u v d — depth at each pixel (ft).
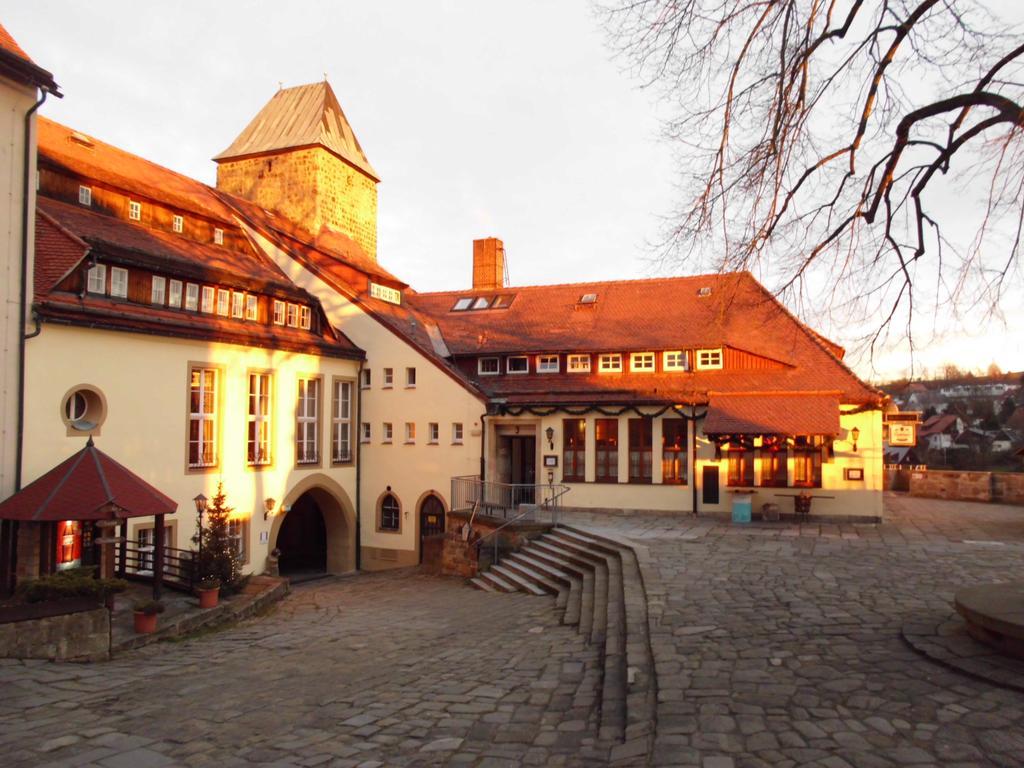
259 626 49.88
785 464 73.82
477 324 99.76
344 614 54.75
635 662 29.22
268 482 73.72
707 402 75.46
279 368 75.77
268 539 73.67
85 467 47.29
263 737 25.88
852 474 71.10
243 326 73.10
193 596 52.60
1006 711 21.95
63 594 38.81
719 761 20.02
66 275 54.34
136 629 43.83
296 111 115.55
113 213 69.46
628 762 20.83
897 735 20.92
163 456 61.46
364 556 87.20
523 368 89.30
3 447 48.37
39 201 62.18
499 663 35.04
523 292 105.91
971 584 40.60
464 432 82.69
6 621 36.27
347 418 87.04
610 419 80.74
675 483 77.66
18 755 24.22
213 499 57.72
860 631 31.55
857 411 71.36
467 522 72.38
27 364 50.26
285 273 90.02
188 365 64.34
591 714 26.66
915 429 90.02
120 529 55.36
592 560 55.16
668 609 36.45
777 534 61.52
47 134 72.43
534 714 27.07
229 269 75.00
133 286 61.57
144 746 25.11
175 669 37.04
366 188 124.16
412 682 32.71
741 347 80.07
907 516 75.92
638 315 90.94
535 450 87.56
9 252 48.80
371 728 26.43
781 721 22.44
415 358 85.76
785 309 33.27
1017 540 57.77
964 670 25.29
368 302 92.63
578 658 34.63
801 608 36.06
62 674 34.94
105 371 56.34
